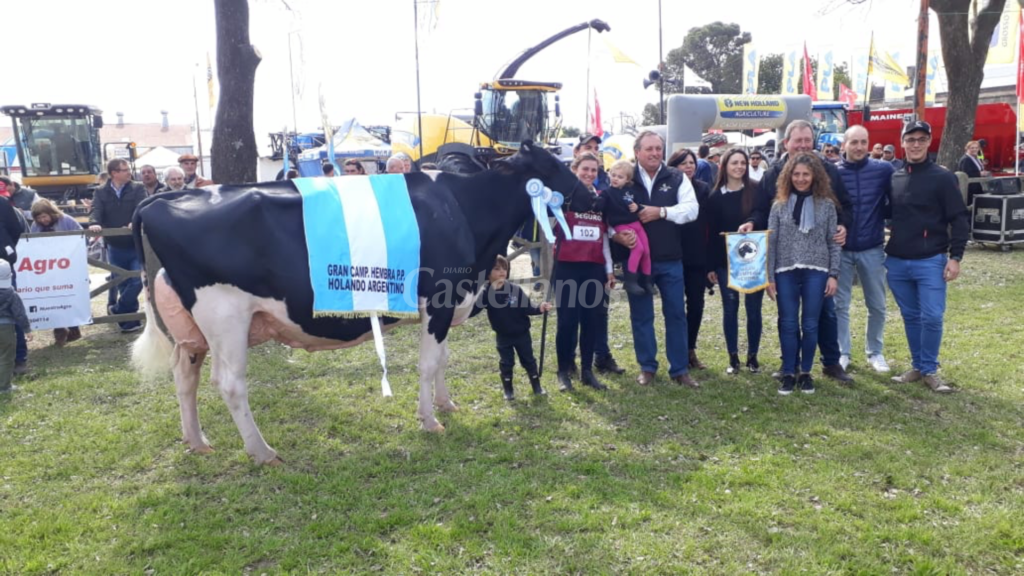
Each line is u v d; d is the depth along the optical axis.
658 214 5.68
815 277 5.66
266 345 7.45
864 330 7.61
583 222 5.72
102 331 8.68
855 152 6.04
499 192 5.19
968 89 15.53
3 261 6.11
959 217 5.62
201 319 4.36
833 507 3.92
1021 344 6.84
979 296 8.82
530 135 16.14
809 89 29.02
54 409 5.71
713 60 55.25
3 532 3.81
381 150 21.05
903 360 6.57
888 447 4.68
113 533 3.81
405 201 4.77
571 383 6.09
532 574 3.36
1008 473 4.27
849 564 3.39
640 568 3.38
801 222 5.61
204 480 4.44
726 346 6.84
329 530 3.78
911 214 5.78
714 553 3.51
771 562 3.43
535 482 4.26
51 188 19.62
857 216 6.12
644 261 5.80
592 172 5.83
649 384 6.10
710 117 15.08
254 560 3.55
